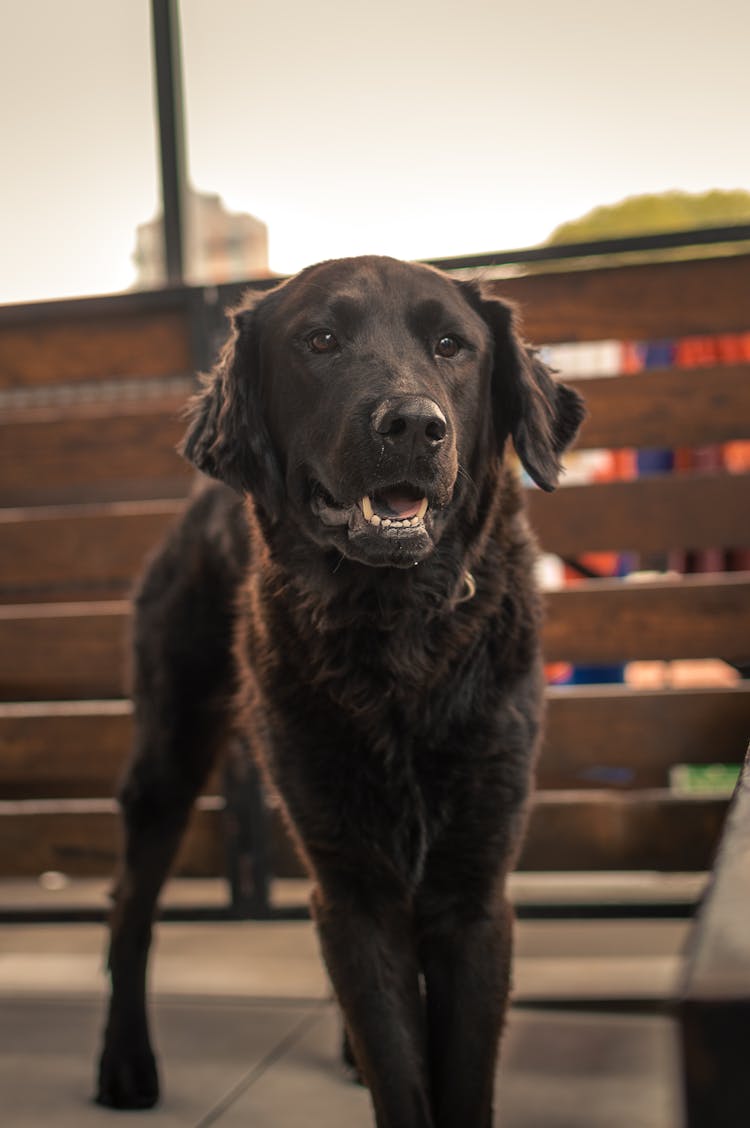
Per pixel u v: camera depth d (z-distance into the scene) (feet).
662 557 12.68
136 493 13.39
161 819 9.18
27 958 12.01
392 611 6.95
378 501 6.55
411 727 6.92
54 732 11.61
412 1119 6.23
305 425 6.94
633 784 12.26
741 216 12.26
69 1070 8.94
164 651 9.32
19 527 11.83
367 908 6.90
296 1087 8.46
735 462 12.84
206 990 10.62
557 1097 7.95
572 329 10.84
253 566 8.14
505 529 7.55
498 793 7.00
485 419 7.37
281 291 7.53
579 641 10.87
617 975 10.52
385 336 6.77
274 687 7.27
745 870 1.92
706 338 10.66
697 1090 1.44
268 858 11.14
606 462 13.93
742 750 10.50
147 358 11.68
